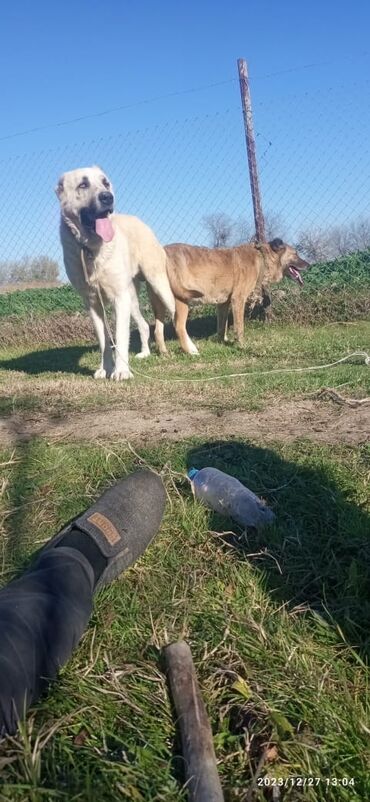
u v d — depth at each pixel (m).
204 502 0.99
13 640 0.56
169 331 3.77
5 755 0.52
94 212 2.09
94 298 2.25
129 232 2.69
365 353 2.18
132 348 3.37
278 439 1.27
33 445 1.32
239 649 0.68
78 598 0.66
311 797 0.51
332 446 1.20
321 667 0.66
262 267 3.20
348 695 0.61
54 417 1.58
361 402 1.50
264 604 0.76
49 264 6.69
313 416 1.43
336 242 4.57
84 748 0.55
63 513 0.99
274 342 2.94
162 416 1.51
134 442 1.29
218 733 0.58
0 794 0.48
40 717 0.58
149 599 0.77
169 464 1.11
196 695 0.60
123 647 0.69
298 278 3.39
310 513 0.95
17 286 6.75
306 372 1.98
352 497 1.00
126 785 0.51
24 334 3.83
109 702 0.60
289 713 0.59
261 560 0.85
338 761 0.54
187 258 2.92
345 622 0.72
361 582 0.78
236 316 3.08
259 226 3.89
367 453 1.15
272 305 3.64
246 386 1.79
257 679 0.64
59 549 0.72
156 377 2.14
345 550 0.87
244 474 1.08
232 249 3.10
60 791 0.48
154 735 0.57
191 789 0.50
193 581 0.80
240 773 0.54
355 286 3.68
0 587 0.79
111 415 1.55
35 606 0.61
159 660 0.66
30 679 0.56
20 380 2.28
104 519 0.78
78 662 0.66
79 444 1.30
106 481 1.10
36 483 1.12
